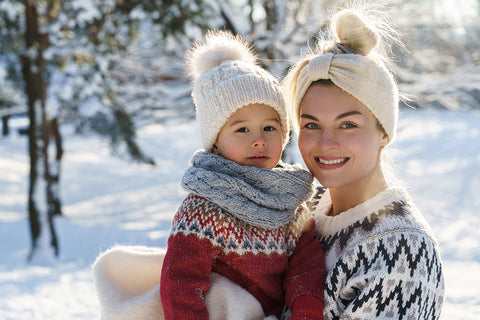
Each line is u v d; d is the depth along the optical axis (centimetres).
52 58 943
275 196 177
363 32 176
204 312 162
